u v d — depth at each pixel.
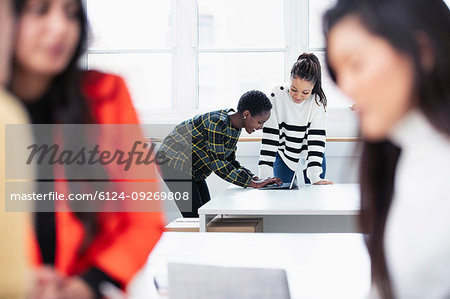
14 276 0.81
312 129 3.33
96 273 1.04
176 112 4.56
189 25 4.50
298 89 3.15
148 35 4.55
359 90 0.54
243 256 1.56
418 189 0.58
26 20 0.97
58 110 1.05
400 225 0.60
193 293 1.10
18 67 0.98
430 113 0.53
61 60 1.03
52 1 0.99
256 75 4.53
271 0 4.45
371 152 0.69
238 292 1.07
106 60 4.53
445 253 0.56
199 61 4.56
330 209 2.36
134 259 1.09
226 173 3.11
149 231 1.14
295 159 3.38
